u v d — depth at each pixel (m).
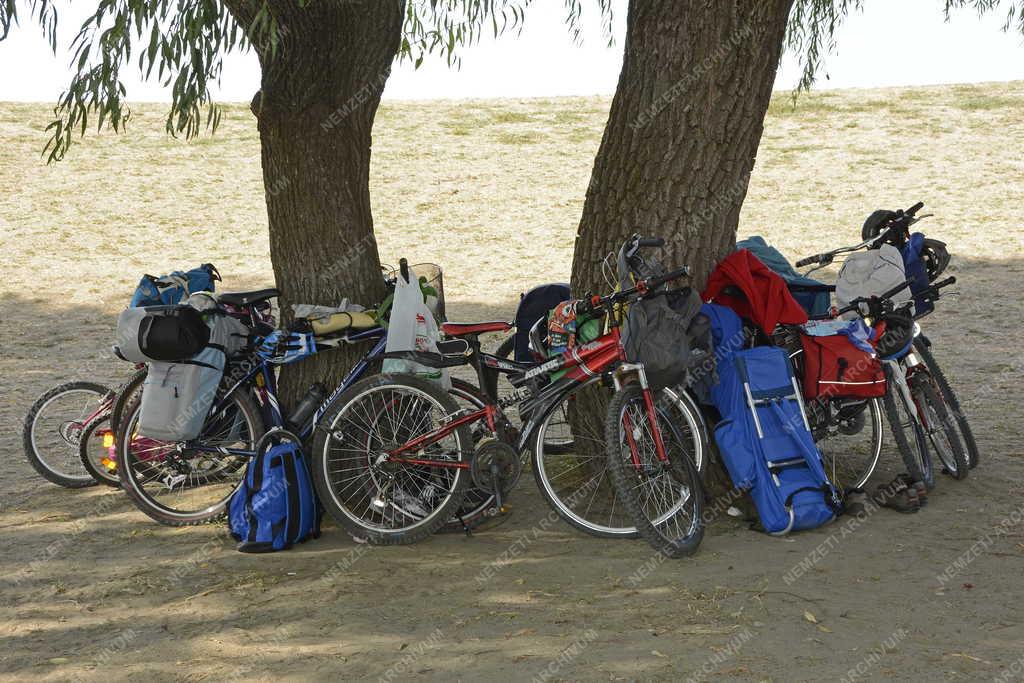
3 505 5.18
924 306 5.30
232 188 18.47
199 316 4.56
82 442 5.29
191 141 21.23
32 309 12.34
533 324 5.15
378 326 4.89
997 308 11.02
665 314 4.38
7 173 18.58
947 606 3.71
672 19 4.51
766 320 4.78
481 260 14.66
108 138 21.11
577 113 24.17
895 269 4.99
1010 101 23.36
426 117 23.69
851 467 5.45
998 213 15.99
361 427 4.62
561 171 19.48
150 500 4.80
